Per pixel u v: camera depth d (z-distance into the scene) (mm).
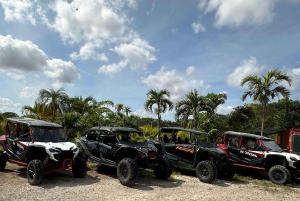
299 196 7547
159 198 6293
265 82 15586
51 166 7371
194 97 18016
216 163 8992
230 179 9445
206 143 9617
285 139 21359
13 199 5527
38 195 5926
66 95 20219
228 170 9539
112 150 8258
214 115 18578
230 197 6875
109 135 8797
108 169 9578
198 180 8820
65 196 5973
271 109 16969
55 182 7234
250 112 20188
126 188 7066
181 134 10594
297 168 9242
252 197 7070
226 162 9219
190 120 18703
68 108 20078
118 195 6328
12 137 8141
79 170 7930
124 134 8875
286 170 8891
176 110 18438
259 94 15477
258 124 23984
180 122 18891
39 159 7684
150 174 9266
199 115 19109
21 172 8219
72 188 6703
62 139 8180
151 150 7809
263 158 9750
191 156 9383
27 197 5727
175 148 9867
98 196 6137
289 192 7969
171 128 10453
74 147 7746
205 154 9141
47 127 8094
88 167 9789
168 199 6258
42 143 7445
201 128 19031
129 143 8352
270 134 22422
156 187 7422
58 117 14969
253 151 10062
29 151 7426
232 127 20141
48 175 8008
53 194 6070
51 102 19703
